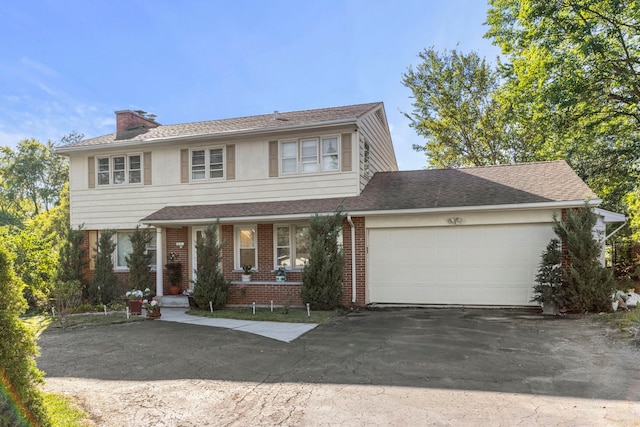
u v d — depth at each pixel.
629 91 16.41
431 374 5.44
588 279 9.45
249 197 13.76
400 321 9.43
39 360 6.45
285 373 5.65
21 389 3.35
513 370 5.54
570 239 9.66
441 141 25.78
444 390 4.82
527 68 16.84
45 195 39.31
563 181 11.62
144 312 11.75
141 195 14.83
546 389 4.79
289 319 9.93
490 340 7.28
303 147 13.41
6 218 33.09
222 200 14.01
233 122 15.75
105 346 7.40
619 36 15.03
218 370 5.83
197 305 12.19
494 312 10.38
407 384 5.06
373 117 15.28
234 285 13.07
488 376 5.31
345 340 7.60
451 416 4.08
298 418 4.12
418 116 26.31
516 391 4.75
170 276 14.12
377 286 12.07
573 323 8.59
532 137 20.98
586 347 6.65
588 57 14.88
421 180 13.84
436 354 6.43
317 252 11.24
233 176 13.95
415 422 3.96
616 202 18.73
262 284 12.91
